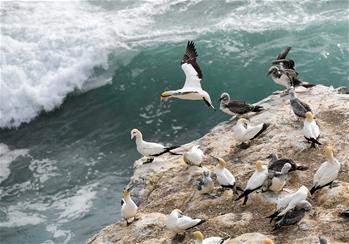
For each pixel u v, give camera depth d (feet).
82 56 141.69
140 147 88.28
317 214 72.13
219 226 74.08
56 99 137.18
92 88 139.64
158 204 82.07
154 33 146.51
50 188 115.96
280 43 138.92
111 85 139.44
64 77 139.13
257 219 74.02
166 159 90.74
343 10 143.84
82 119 133.28
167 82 138.41
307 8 145.38
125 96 136.87
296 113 87.10
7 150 127.24
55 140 128.67
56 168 120.88
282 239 69.41
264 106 95.30
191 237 73.92
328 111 90.94
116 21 149.89
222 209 77.46
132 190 86.12
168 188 84.53
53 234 105.09
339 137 85.05
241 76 135.54
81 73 140.36
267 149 85.51
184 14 149.89
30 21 149.69
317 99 94.58
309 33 139.54
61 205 111.55
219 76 135.95
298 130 87.35
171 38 144.66
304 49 136.46
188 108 131.23
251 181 75.56
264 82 133.90
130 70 140.87
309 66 133.28
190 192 82.28
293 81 95.55
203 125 127.44
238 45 140.46
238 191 79.20
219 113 129.39
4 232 106.63
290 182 78.59
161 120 130.00
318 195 75.15
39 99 136.26
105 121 131.85
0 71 137.80
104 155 123.13
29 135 131.23
